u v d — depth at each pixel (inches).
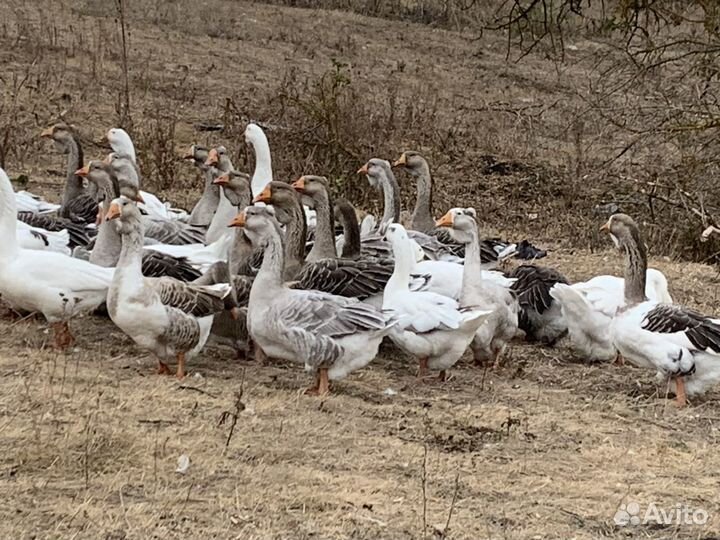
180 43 983.0
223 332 357.7
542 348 410.3
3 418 273.9
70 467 247.8
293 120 740.7
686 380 340.8
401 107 877.8
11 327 370.6
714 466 286.5
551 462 281.3
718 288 527.2
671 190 658.8
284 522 229.0
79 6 1056.8
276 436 280.7
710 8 576.7
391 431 294.7
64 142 506.9
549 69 1083.9
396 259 363.6
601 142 812.6
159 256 385.7
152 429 275.7
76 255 419.2
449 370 367.2
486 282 370.9
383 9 1246.3
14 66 820.0
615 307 380.2
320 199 427.2
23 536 211.8
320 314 318.3
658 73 749.9
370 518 234.5
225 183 447.8
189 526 223.0
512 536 232.2
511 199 712.4
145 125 741.9
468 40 1167.0
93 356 344.5
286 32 1090.7
